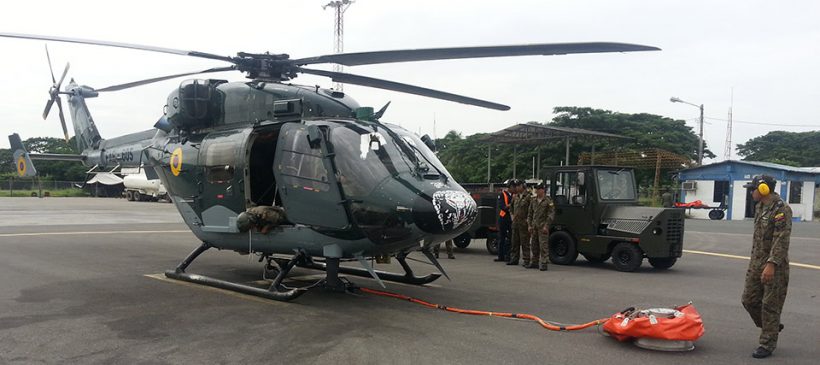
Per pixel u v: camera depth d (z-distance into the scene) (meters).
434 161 7.08
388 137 6.81
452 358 4.75
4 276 8.79
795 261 11.80
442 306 6.84
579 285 8.65
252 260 10.99
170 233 16.69
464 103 8.34
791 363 4.75
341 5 36.97
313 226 6.78
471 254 13.03
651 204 31.42
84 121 14.59
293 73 8.20
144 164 11.02
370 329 5.70
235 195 7.55
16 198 47.16
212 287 7.96
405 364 4.58
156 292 7.61
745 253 13.23
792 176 27.55
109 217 23.77
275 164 7.09
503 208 11.51
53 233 16.06
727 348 5.18
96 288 7.88
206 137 8.10
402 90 8.27
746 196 28.45
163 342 5.19
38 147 67.56
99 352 4.88
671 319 5.09
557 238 11.33
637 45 5.59
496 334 5.56
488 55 6.35
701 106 34.47
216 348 5.00
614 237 10.39
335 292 7.68
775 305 4.84
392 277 8.55
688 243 15.53
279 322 5.97
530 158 36.09
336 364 4.57
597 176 10.84
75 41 7.30
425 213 6.19
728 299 7.58
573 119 37.75
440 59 6.70
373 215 6.37
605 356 4.87
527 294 7.83
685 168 33.19
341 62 7.29
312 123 6.90
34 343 5.14
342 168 6.52
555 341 5.33
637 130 37.78
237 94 7.88
